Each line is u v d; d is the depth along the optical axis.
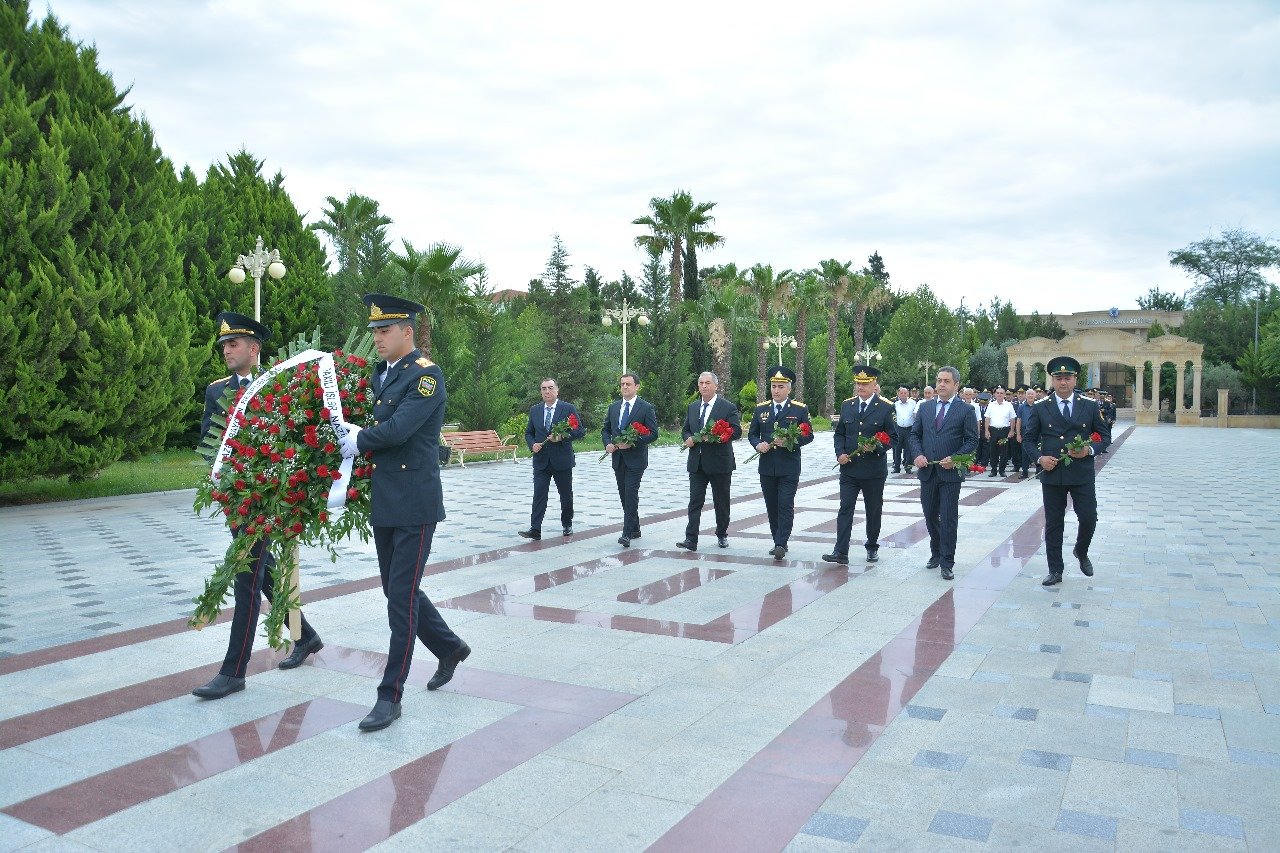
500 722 4.57
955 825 3.47
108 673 5.41
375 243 27.11
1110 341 54.97
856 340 54.00
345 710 4.75
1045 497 7.89
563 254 33.06
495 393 28.06
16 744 4.30
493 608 6.96
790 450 9.09
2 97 14.09
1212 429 47.94
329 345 26.00
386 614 6.80
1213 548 9.67
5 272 13.60
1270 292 62.12
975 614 6.77
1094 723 4.52
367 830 3.45
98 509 13.95
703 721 4.57
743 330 42.00
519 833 3.43
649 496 15.08
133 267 15.23
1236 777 3.88
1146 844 3.32
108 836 3.41
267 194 25.34
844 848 3.30
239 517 4.79
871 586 7.77
